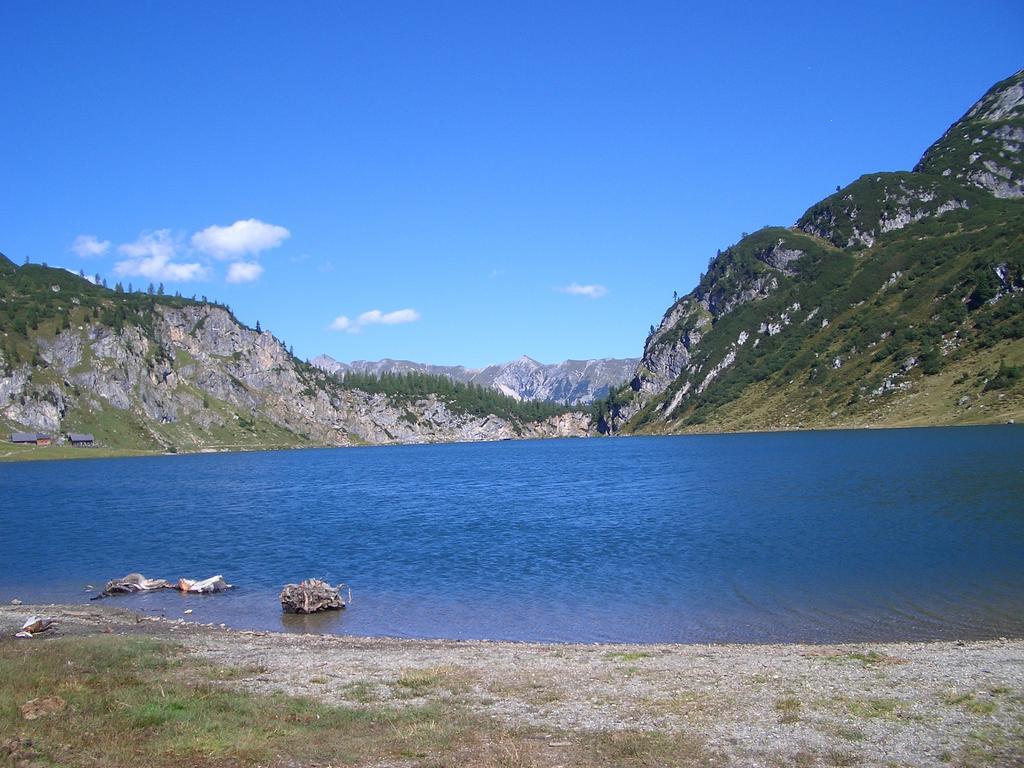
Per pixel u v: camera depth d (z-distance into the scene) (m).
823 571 45.03
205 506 104.56
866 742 18.89
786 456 149.75
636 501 91.38
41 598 46.84
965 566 44.38
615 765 17.64
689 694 23.20
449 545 62.41
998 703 21.27
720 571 46.72
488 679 25.53
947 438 159.88
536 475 149.38
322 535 71.25
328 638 34.44
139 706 21.05
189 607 42.94
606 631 35.09
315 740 19.05
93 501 115.88
